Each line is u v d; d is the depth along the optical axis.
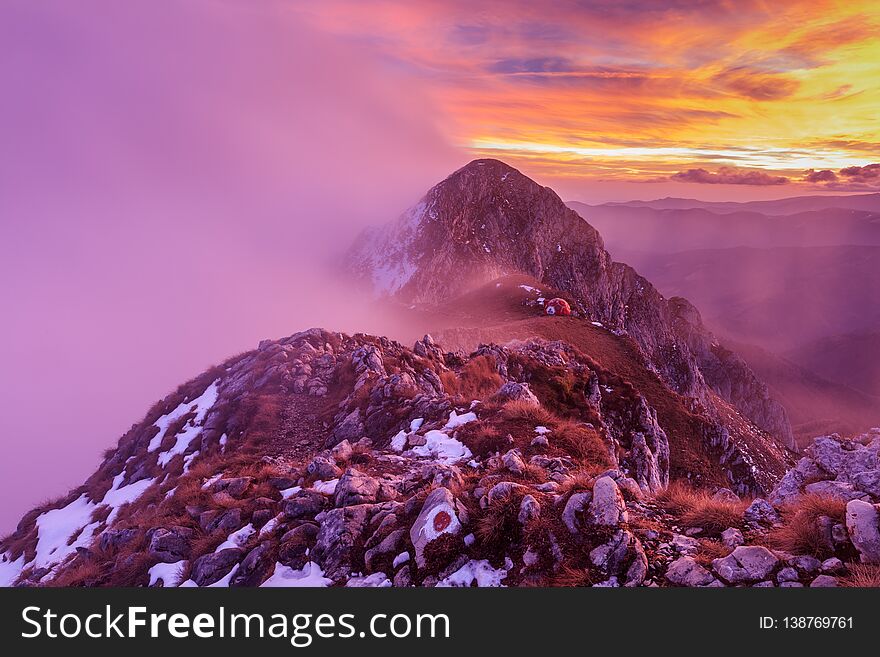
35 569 23.59
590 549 10.98
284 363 31.91
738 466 58.38
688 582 10.02
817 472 13.25
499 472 14.99
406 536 12.52
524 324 88.44
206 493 17.64
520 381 36.06
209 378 36.66
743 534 11.25
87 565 16.62
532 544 11.38
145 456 30.48
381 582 11.75
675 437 59.28
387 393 25.78
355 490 14.75
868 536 9.55
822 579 9.46
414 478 16.27
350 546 12.84
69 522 27.59
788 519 11.26
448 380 31.23
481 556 11.62
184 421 31.78
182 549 14.93
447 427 21.34
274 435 25.95
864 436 13.88
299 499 14.91
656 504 13.18
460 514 12.30
